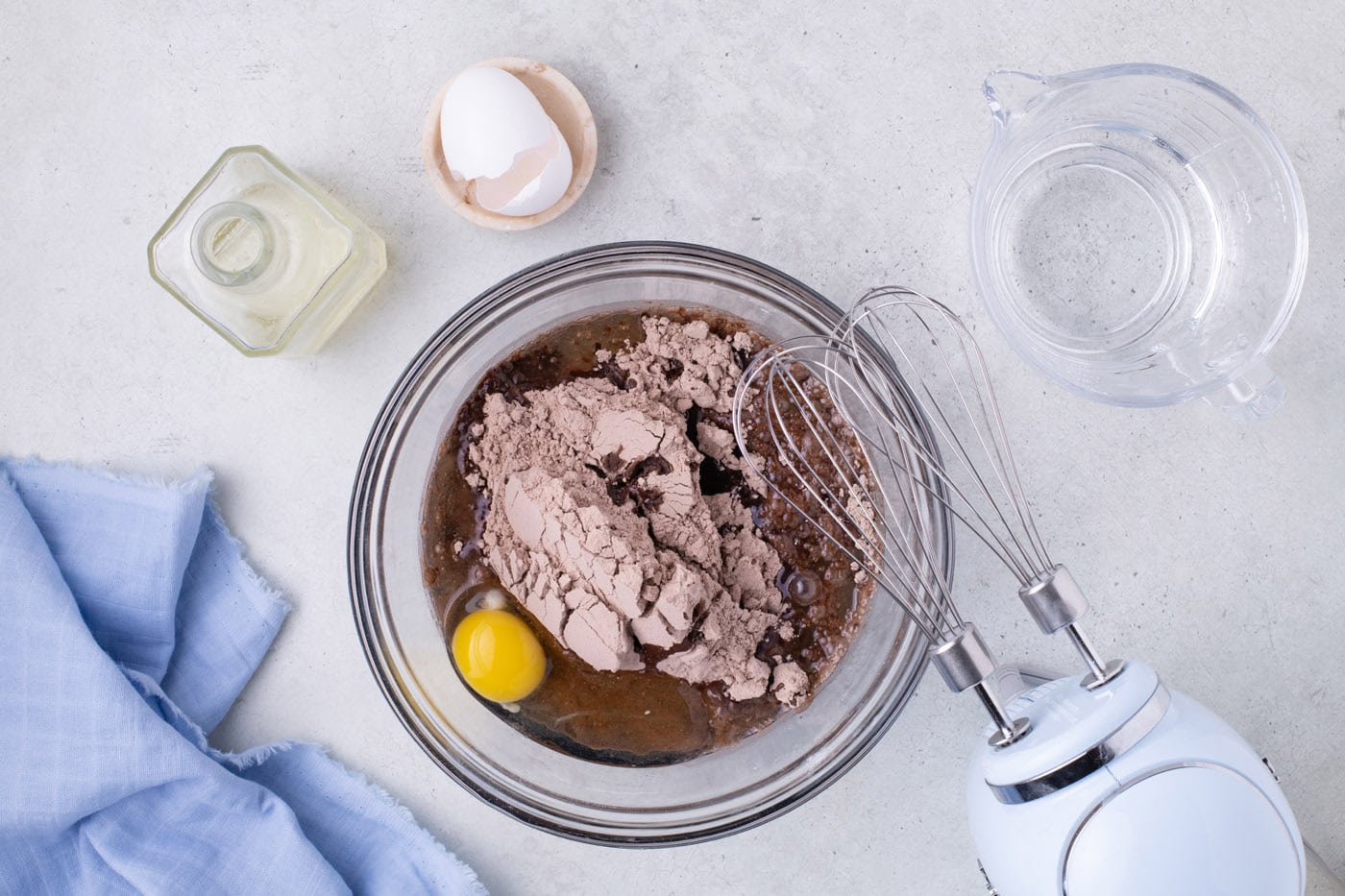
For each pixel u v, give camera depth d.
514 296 0.75
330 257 0.74
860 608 0.76
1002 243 0.78
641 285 0.76
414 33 0.78
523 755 0.77
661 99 0.78
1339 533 0.77
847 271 0.78
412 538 0.76
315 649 0.79
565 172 0.74
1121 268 0.78
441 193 0.75
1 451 0.79
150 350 0.79
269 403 0.79
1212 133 0.76
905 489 0.75
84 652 0.77
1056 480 0.78
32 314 0.79
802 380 0.76
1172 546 0.78
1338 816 0.77
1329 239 0.77
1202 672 0.78
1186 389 0.75
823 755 0.76
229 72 0.79
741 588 0.75
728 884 0.78
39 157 0.79
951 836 0.78
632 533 0.73
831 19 0.78
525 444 0.74
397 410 0.75
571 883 0.79
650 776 0.77
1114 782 0.66
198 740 0.78
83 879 0.77
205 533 0.79
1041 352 0.77
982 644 0.67
